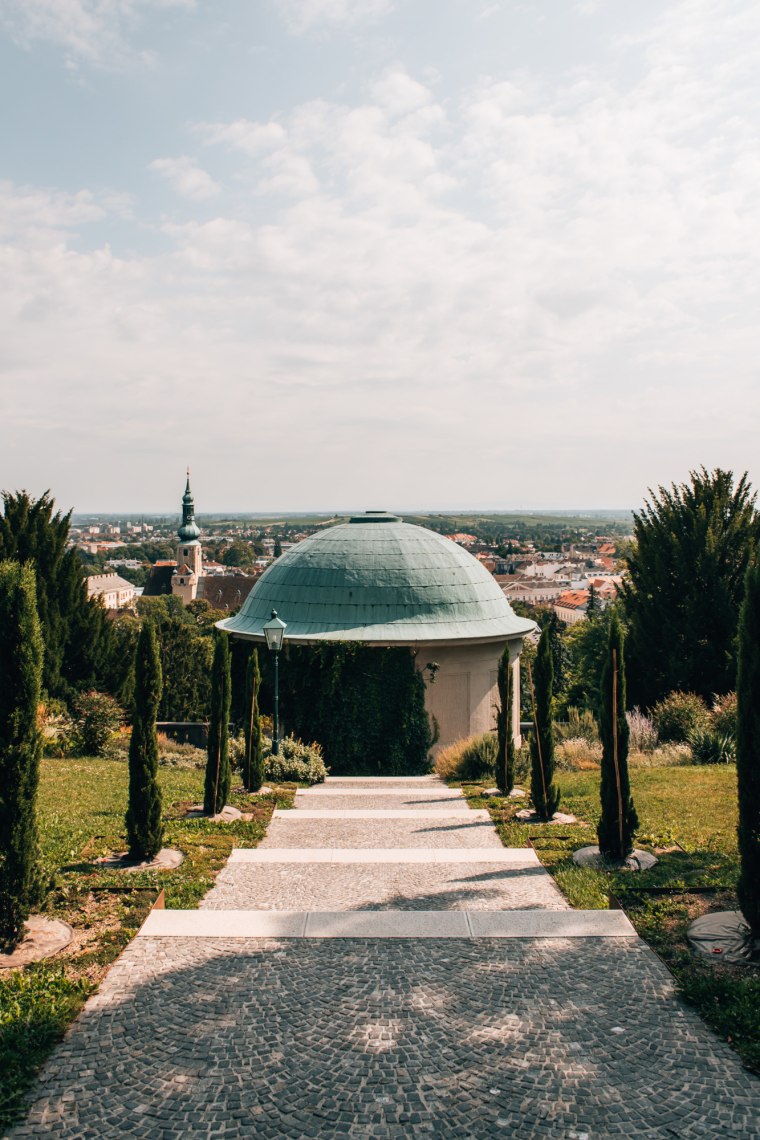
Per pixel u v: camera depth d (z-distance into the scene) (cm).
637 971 853
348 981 834
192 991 809
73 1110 627
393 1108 631
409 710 2862
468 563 3250
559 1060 693
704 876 1142
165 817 1569
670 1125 611
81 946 911
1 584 918
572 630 4931
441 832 1528
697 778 1903
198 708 4212
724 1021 736
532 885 1172
